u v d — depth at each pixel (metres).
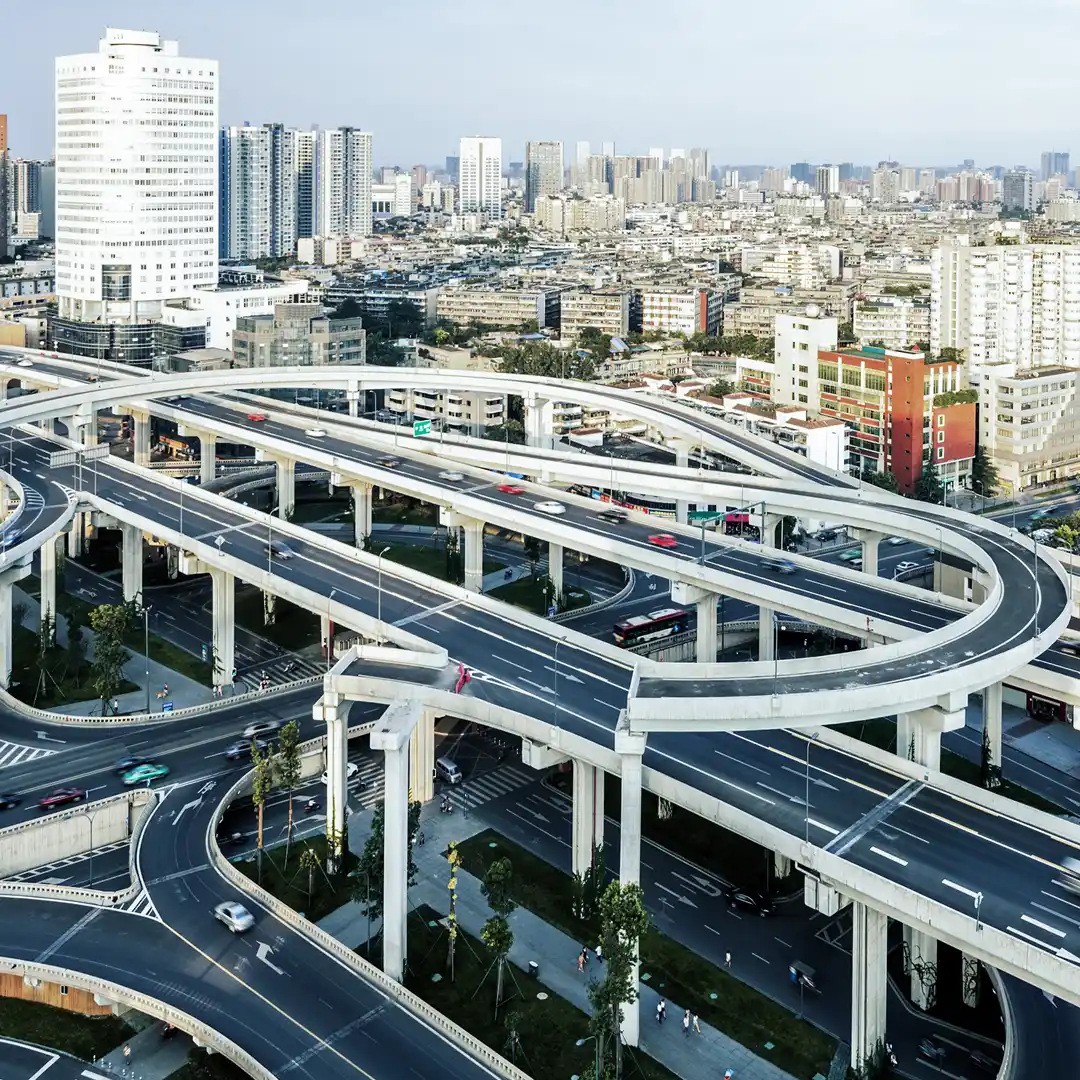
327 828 168.88
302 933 147.38
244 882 156.00
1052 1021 130.50
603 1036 126.56
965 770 197.62
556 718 159.50
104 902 151.75
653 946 151.12
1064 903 124.12
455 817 181.00
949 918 120.50
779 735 165.25
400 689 163.50
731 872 168.38
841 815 142.25
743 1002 141.38
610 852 172.25
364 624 195.25
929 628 195.25
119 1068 129.88
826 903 133.12
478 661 179.50
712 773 152.88
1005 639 174.50
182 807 173.50
